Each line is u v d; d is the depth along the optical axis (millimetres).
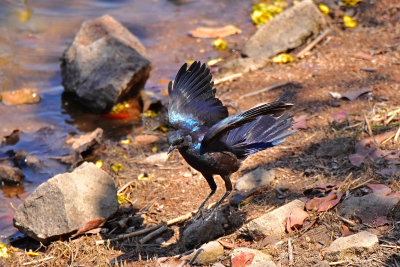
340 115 11492
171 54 15844
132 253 8875
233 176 10445
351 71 13180
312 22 15086
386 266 7336
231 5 18672
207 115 8578
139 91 13875
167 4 18812
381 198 8398
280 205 9289
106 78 13320
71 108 13844
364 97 11984
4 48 16094
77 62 13773
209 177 8789
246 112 7074
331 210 8648
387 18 15469
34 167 11805
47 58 15734
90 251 8945
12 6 18234
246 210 9359
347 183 9203
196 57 15562
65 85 14086
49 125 13211
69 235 9234
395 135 10266
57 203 9266
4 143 12641
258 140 8586
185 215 9539
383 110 11281
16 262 8883
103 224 9469
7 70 15148
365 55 13758
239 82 13766
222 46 15883
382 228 8055
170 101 8711
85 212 9305
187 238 8742
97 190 9578
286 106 6945
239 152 8555
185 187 10453
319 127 11281
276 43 14945
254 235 8516
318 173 9883
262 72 14094
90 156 12031
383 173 9305
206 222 8766
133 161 11578
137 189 10586
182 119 8516
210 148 8242
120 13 18109
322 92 12516
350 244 7625
